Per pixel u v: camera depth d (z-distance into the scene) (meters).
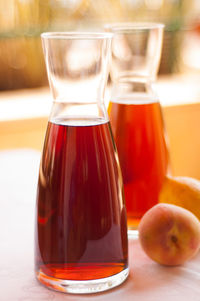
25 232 0.72
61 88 0.55
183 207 0.67
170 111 1.95
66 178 0.54
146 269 0.62
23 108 1.85
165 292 0.57
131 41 0.68
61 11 1.97
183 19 2.14
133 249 0.67
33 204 0.82
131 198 0.68
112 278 0.57
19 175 0.96
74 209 0.54
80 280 0.56
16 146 1.79
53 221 0.55
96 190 0.55
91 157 0.55
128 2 2.06
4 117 1.76
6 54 1.92
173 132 1.99
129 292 0.57
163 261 0.62
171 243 0.61
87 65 0.54
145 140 0.67
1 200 0.83
